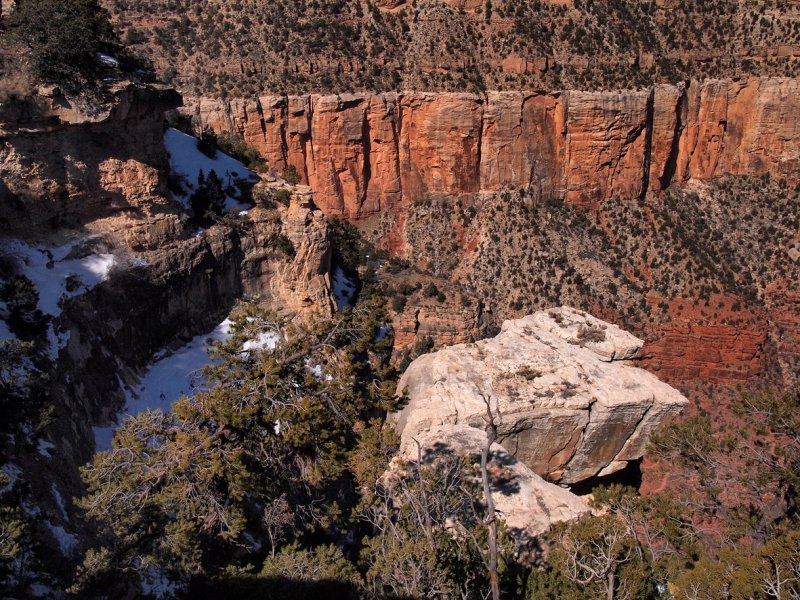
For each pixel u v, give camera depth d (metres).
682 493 25.12
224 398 22.39
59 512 24.31
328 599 20.33
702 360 74.62
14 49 32.28
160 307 37.00
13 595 19.08
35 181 32.91
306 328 25.12
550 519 23.64
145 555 21.06
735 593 16.64
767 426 25.39
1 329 27.98
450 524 21.59
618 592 18.41
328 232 47.12
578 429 29.56
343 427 24.47
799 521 22.97
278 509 23.94
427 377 30.94
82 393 30.23
